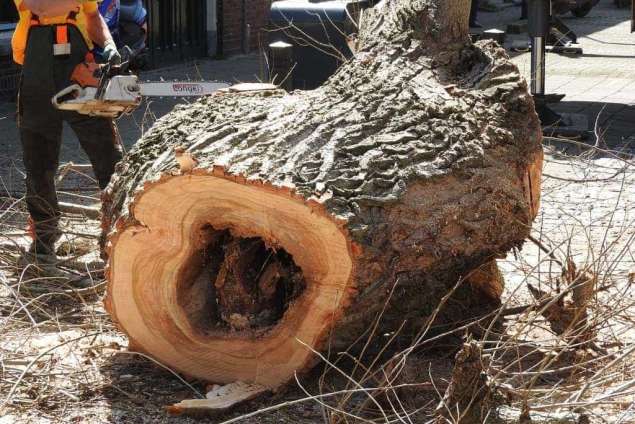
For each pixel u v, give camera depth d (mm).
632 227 7832
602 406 5590
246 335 5641
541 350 6090
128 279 5715
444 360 5973
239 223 5504
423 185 5621
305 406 5586
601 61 17734
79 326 6266
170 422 5477
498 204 5832
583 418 5414
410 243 5535
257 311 5715
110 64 6473
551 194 8648
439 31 6371
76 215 8031
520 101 6191
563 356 6016
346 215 5367
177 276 5680
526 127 6211
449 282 5859
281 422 5469
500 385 5281
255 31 21344
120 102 6398
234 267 5672
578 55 18562
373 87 5992
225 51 19984
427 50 6332
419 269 5590
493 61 6320
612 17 26906
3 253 7199
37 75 7004
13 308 6266
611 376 5555
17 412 5535
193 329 5703
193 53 19219
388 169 5582
